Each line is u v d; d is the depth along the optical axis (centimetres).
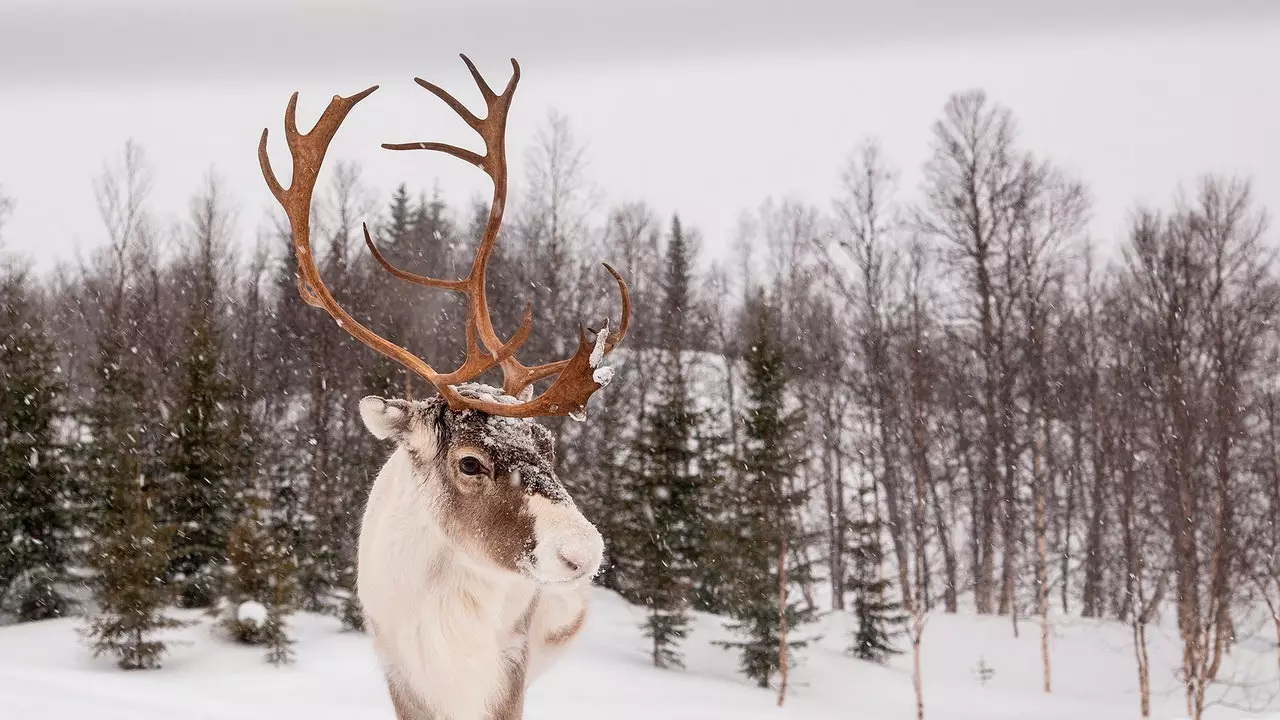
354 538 1543
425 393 3139
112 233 4994
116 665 2408
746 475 2733
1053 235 4284
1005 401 3759
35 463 2802
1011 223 4266
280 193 512
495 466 451
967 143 4428
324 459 3328
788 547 2752
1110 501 3741
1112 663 3134
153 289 4900
